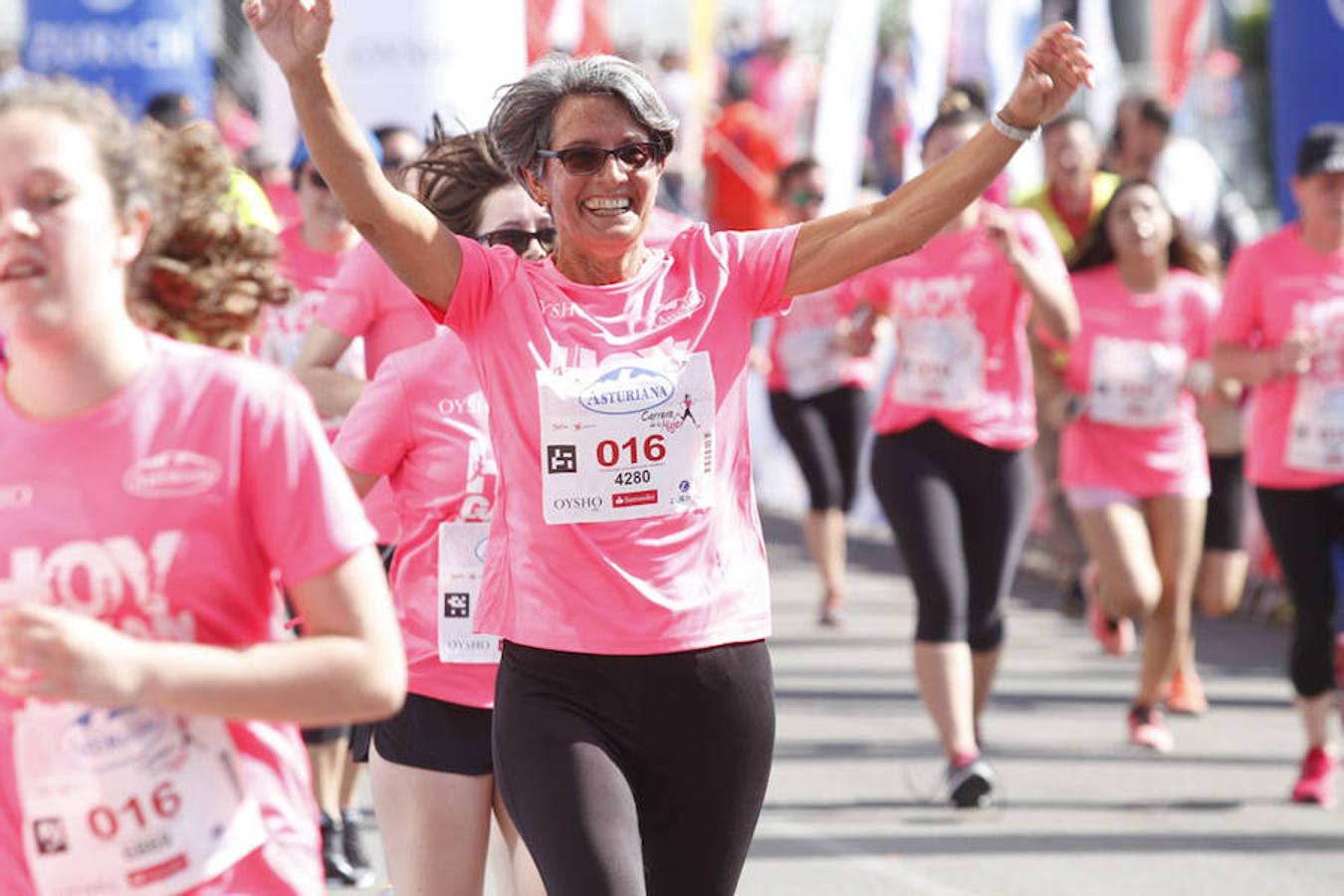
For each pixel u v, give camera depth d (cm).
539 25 3262
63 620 666
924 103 3055
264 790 755
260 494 732
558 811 1009
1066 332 1980
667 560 1041
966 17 4419
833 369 2916
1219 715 2448
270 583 754
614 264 1077
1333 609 2019
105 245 710
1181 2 3403
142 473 723
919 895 1673
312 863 766
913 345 1984
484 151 1280
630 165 1058
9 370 738
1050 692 2558
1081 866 1775
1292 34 2839
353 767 1725
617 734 1043
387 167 2095
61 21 3450
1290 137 2861
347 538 735
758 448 4194
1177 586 2195
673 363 1053
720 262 1077
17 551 721
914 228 1073
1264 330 2023
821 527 2958
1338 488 2000
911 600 3219
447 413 1227
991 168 1063
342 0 2661
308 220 1830
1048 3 3666
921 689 1961
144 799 723
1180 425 2170
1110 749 2250
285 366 1828
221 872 734
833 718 2370
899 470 1972
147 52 3459
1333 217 1988
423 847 1204
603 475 1040
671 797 1056
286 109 2753
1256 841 1872
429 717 1199
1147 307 2156
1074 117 2511
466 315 1059
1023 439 1995
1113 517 2148
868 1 3278
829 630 2942
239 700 700
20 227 689
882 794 2023
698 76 4475
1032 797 2023
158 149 761
